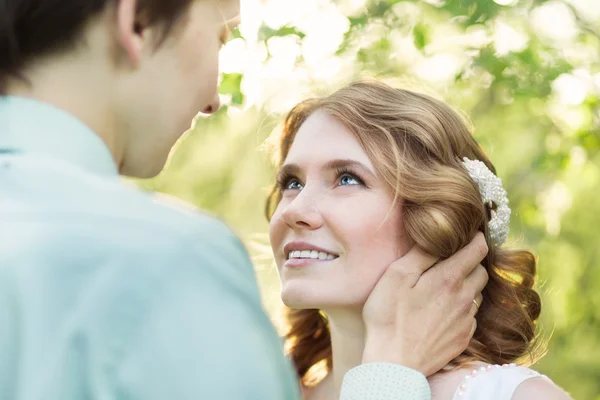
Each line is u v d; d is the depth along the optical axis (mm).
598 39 5086
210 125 5453
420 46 4848
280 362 937
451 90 4984
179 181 5746
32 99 1062
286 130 2441
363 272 2061
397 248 2086
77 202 952
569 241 6074
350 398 1945
